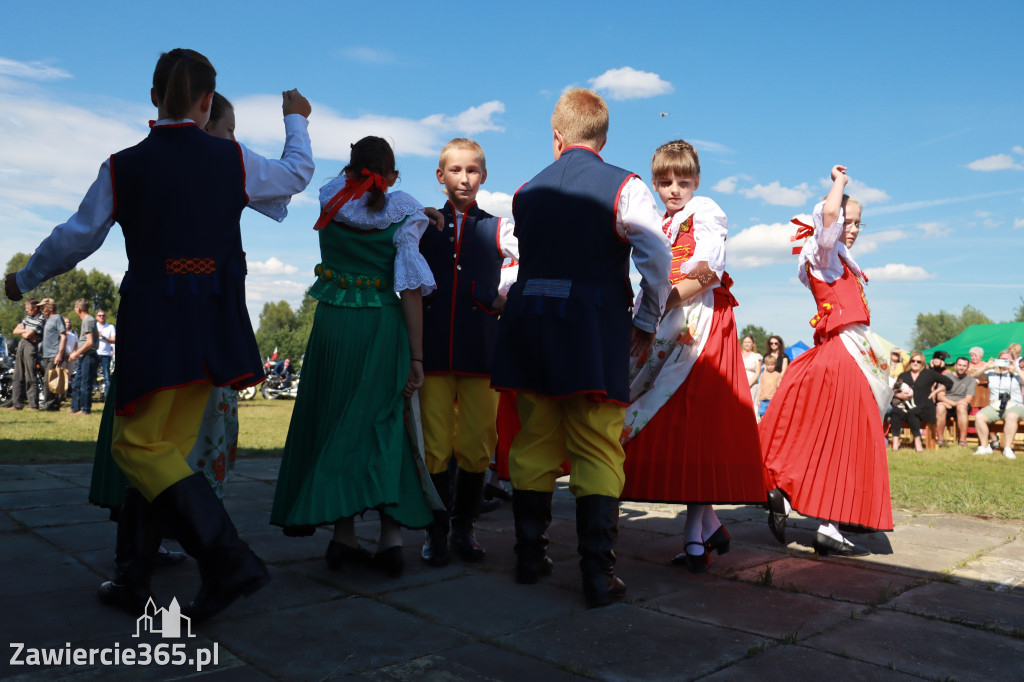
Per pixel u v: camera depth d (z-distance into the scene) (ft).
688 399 9.90
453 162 11.05
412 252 9.47
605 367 8.69
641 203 8.59
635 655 6.94
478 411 10.66
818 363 11.45
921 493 17.88
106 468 8.87
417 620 7.79
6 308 282.97
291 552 10.61
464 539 10.61
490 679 6.31
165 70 7.59
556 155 9.77
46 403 42.83
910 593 9.21
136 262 7.36
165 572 9.37
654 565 10.54
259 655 6.68
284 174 8.02
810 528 13.57
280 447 25.34
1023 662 6.97
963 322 254.68
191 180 7.32
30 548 10.29
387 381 9.51
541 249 9.04
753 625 7.86
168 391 7.24
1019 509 15.80
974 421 37.65
